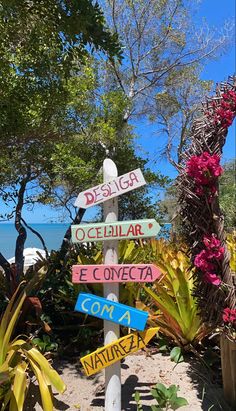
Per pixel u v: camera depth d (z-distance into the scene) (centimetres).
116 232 187
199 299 206
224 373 213
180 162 211
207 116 206
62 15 198
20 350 198
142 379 237
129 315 184
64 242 352
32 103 285
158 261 315
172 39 871
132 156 599
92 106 494
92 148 518
